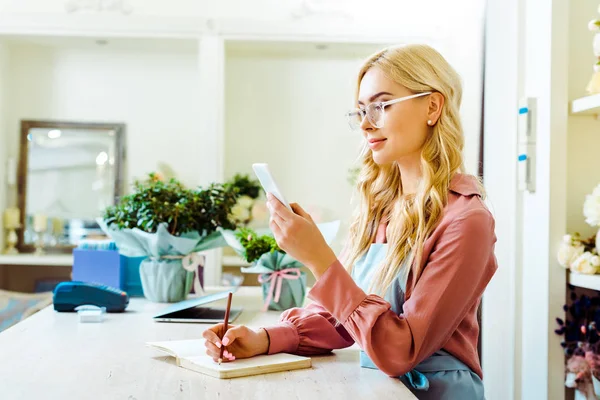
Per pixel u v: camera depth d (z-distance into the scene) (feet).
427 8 13.34
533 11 6.61
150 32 13.21
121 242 6.90
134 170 14.23
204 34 13.23
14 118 14.17
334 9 13.33
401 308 4.32
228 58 14.33
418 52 4.42
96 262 7.35
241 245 6.74
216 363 4.00
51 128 14.07
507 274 7.19
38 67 14.21
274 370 4.02
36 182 13.98
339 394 3.52
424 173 4.34
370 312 3.85
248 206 13.26
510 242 7.04
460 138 4.51
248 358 4.19
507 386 7.09
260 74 14.37
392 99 4.34
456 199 4.30
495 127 7.66
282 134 14.33
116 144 14.11
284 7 13.44
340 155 14.34
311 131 14.35
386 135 4.37
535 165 6.51
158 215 6.73
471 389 4.20
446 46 12.60
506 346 7.17
